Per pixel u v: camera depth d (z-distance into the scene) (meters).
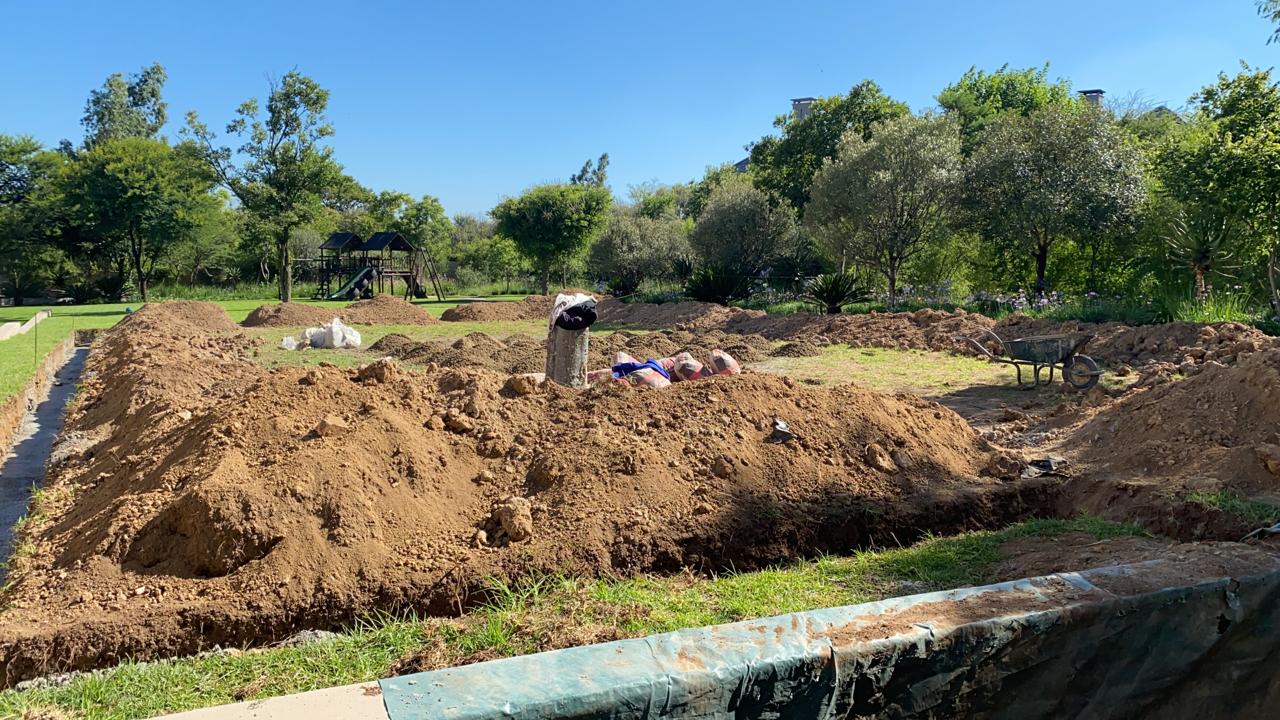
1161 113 33.75
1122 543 4.71
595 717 2.16
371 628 3.98
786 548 5.05
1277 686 3.08
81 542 4.62
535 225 39.09
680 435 5.72
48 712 2.98
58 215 40.62
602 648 2.39
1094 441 7.00
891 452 6.05
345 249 40.78
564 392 6.36
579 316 7.52
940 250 25.48
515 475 5.36
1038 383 11.03
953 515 5.57
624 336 17.27
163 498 4.71
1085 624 2.73
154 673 3.35
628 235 36.25
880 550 5.21
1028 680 2.68
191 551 4.33
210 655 3.58
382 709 2.07
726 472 5.43
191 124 36.47
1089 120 20.80
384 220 52.34
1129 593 2.82
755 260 29.25
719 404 6.12
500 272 50.25
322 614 4.11
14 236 40.12
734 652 2.37
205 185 39.28
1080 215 20.28
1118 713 2.86
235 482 4.54
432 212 53.06
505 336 20.52
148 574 4.28
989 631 2.59
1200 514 5.02
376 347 16.25
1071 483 6.04
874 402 6.50
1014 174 21.05
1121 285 20.91
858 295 23.56
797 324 18.42
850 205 23.48
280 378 5.82
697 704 2.26
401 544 4.57
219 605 3.97
